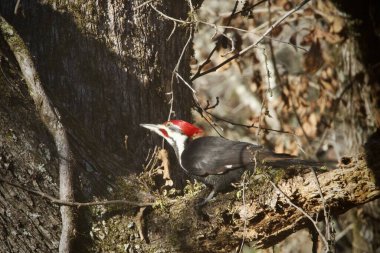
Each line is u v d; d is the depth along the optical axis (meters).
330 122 17.70
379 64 17.03
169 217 10.09
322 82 17.56
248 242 10.04
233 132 21.69
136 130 11.20
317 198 9.25
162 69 11.62
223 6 21.34
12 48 10.26
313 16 17.12
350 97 17.83
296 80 18.34
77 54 10.97
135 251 9.98
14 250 9.36
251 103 23.44
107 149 10.83
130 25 11.33
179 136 11.70
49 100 10.12
